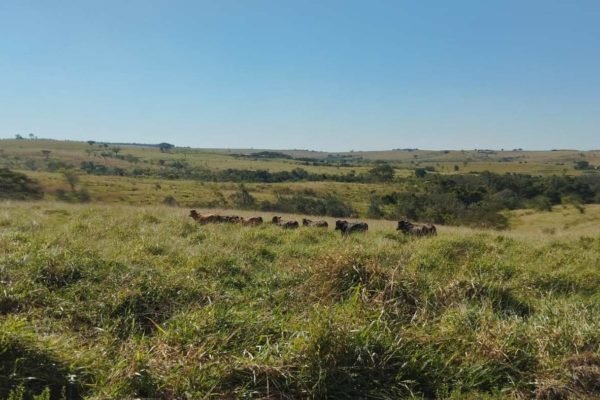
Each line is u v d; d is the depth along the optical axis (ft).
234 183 268.21
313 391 12.83
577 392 13.47
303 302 20.07
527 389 13.94
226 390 12.64
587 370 13.98
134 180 262.06
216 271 24.49
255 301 19.60
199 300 19.11
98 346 14.60
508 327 16.57
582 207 169.17
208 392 12.25
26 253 22.75
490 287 21.70
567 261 31.86
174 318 16.21
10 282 18.53
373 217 159.02
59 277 20.21
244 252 30.25
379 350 14.55
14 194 161.38
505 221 149.89
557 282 26.35
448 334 16.12
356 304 17.37
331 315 15.57
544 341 15.70
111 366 13.15
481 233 45.39
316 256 26.81
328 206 165.89
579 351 15.25
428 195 177.78
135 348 14.23
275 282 23.38
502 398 13.48
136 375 12.42
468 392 13.73
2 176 175.73
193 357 13.33
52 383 11.99
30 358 12.28
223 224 46.01
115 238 32.83
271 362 13.42
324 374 13.14
